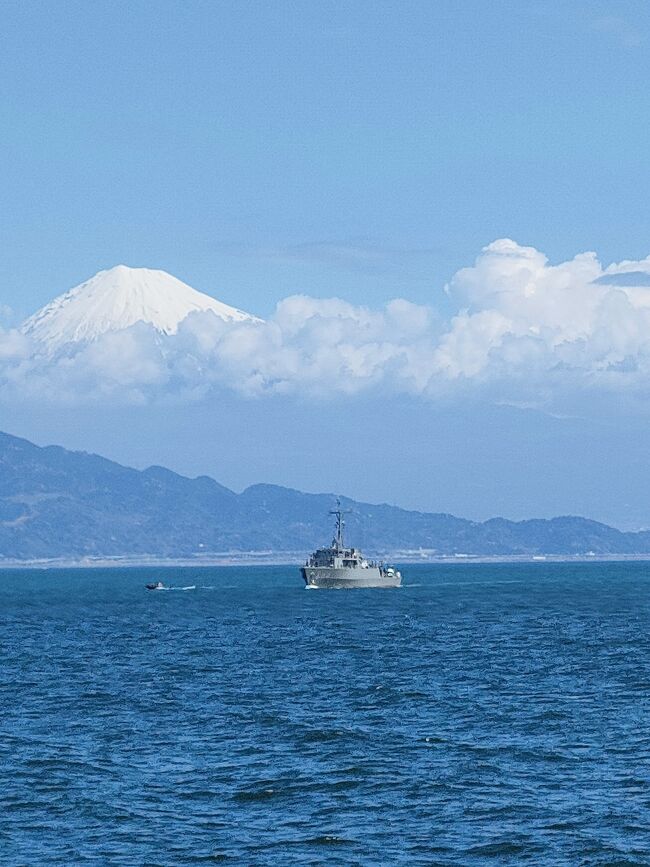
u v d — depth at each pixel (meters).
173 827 173.75
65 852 162.88
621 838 166.62
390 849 163.50
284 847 164.62
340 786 194.62
